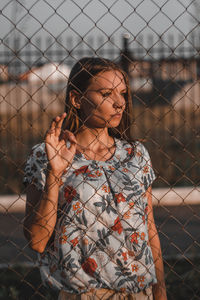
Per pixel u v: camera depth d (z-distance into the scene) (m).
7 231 5.89
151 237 2.05
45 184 1.80
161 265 2.07
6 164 6.78
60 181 1.86
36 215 1.80
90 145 1.95
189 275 4.08
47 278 1.87
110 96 1.90
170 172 7.97
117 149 1.99
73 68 1.97
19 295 3.85
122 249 1.86
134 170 1.95
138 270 1.88
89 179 1.86
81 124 2.00
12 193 7.39
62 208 1.85
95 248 1.85
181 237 5.54
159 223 6.19
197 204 7.43
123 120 2.06
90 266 1.84
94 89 1.90
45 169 1.85
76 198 1.84
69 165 1.87
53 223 1.80
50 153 1.78
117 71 1.94
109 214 1.86
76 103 1.95
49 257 1.89
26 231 1.84
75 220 1.83
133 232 1.88
